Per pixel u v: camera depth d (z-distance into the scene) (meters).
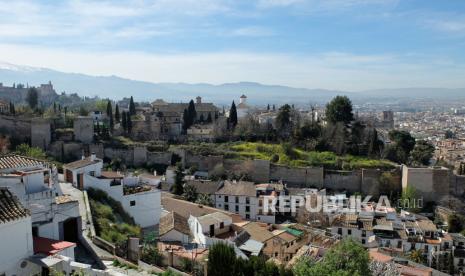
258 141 133.12
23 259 23.23
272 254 57.00
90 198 47.31
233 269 31.52
